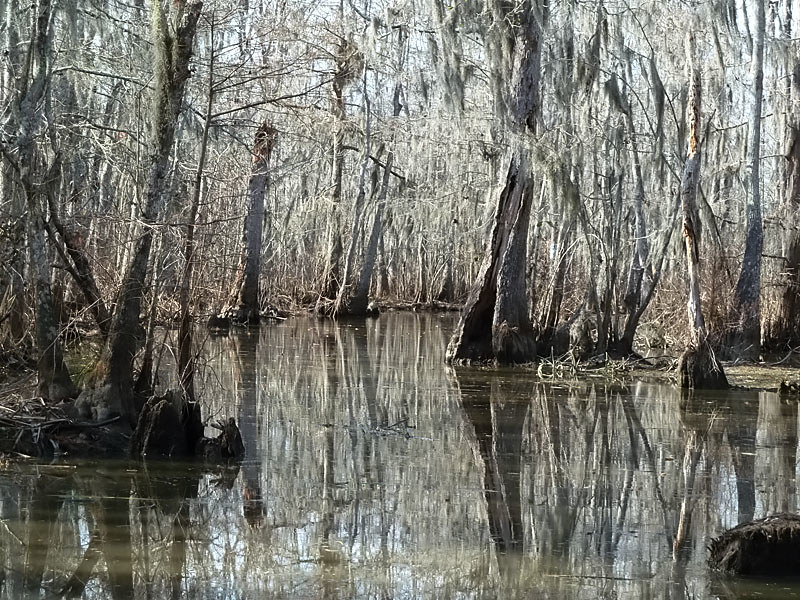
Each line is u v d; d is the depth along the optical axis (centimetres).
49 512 829
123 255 1424
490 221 2642
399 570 712
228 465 1016
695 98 1802
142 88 1375
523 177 2042
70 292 1519
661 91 2186
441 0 2189
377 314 3828
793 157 2433
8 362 1360
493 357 2048
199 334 2362
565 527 836
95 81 1770
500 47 2047
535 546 778
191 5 1080
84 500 869
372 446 1140
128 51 1641
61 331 1147
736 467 1083
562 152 2192
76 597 638
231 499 887
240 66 1468
